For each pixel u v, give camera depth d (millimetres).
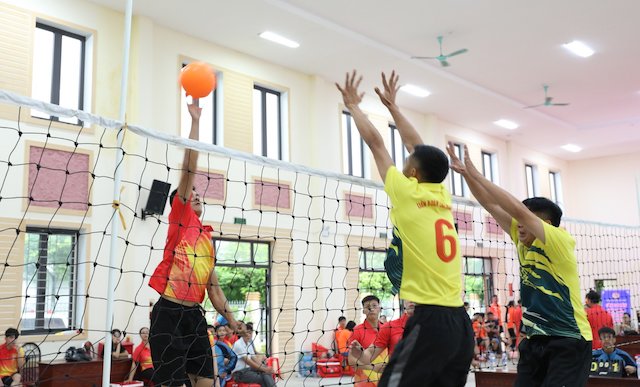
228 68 14609
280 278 14453
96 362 9141
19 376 8562
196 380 3832
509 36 14797
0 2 10984
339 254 15758
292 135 15711
